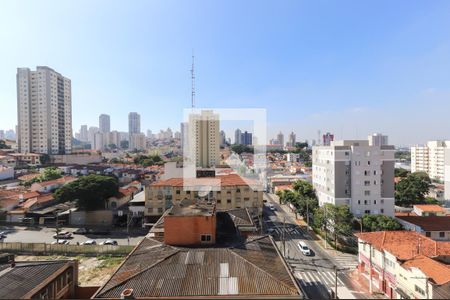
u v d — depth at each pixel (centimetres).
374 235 3400
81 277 3322
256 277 1878
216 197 5331
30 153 12250
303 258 3975
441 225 4491
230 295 1698
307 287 3080
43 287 2192
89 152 14050
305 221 5838
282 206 7138
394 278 2800
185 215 2480
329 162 5584
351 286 3100
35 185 7206
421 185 6731
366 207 5275
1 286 2059
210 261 2070
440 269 2452
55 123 13625
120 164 12044
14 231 5188
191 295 1700
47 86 13138
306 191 6291
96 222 5622
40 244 4088
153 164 11525
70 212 5656
